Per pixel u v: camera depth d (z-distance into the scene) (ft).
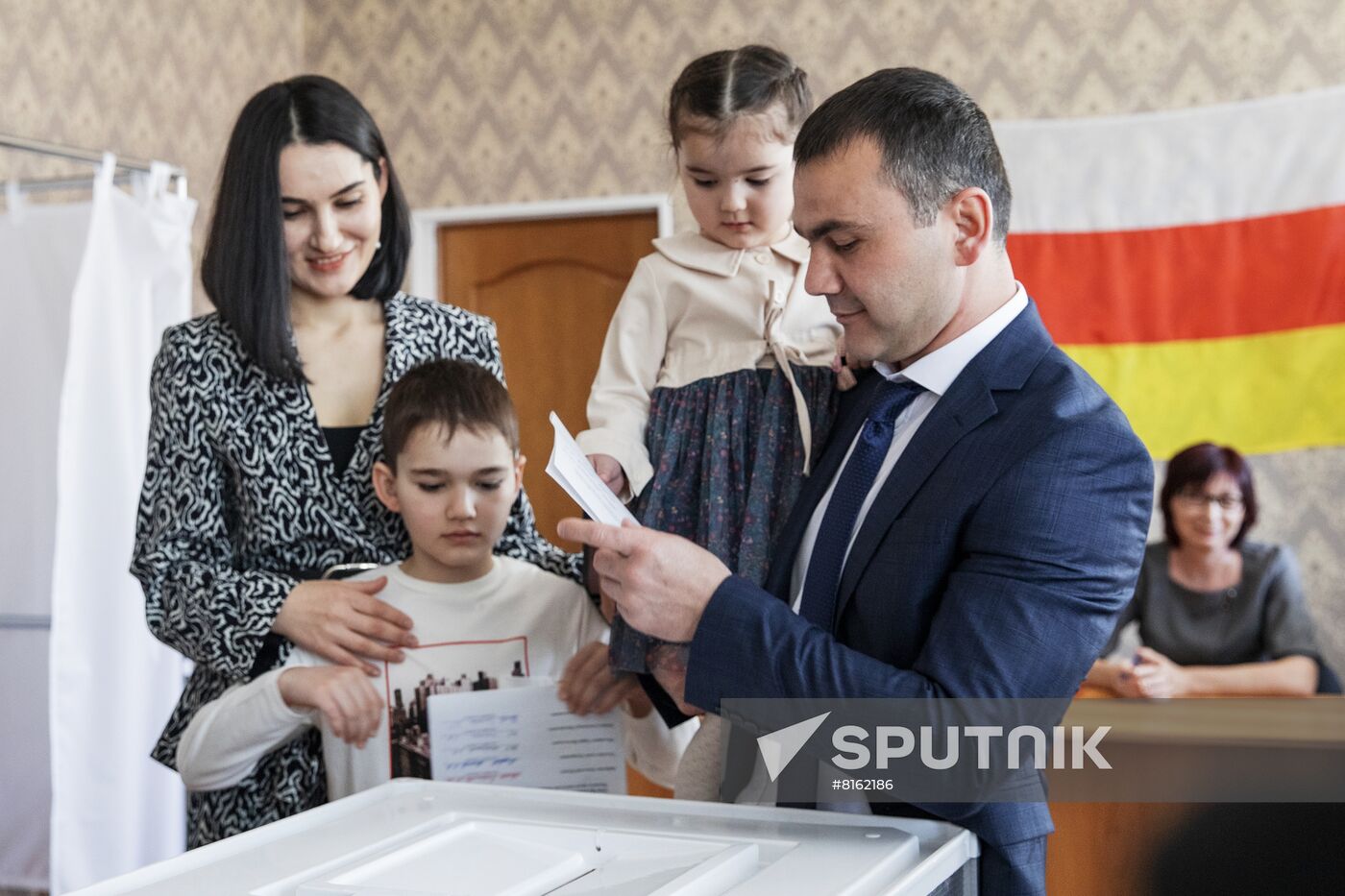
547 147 14.34
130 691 8.64
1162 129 12.39
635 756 5.64
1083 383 3.89
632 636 4.77
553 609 5.44
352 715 4.94
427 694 5.16
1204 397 12.19
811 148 3.83
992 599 3.61
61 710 8.30
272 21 14.70
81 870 8.38
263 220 5.22
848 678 3.63
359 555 5.48
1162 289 12.34
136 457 8.75
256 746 5.01
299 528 5.38
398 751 5.12
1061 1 12.82
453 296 14.92
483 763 4.93
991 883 3.79
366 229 5.43
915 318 3.87
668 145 5.77
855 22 13.37
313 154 5.23
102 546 8.50
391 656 5.13
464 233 14.87
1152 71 12.58
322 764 5.30
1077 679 3.68
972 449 3.83
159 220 9.05
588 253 14.34
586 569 5.54
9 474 9.20
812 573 4.14
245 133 5.25
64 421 8.32
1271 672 9.80
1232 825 6.56
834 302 3.93
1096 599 3.67
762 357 4.96
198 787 5.12
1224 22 12.39
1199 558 10.43
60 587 8.29
